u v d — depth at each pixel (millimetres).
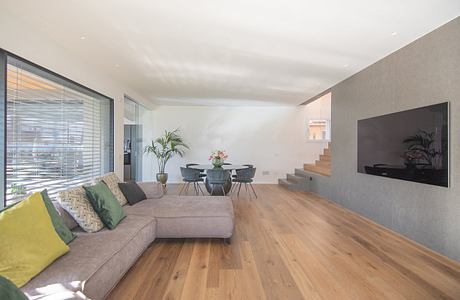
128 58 3982
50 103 3441
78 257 1973
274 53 3793
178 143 8469
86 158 4348
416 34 3193
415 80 3373
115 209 2820
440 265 2738
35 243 1780
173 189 7535
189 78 5160
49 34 3119
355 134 4848
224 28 3002
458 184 2803
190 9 2592
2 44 2541
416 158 3324
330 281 2404
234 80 5309
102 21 2822
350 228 3945
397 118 3670
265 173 8711
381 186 4094
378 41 3391
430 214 3164
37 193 2109
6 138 2625
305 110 8688
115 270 2061
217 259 2844
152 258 2861
